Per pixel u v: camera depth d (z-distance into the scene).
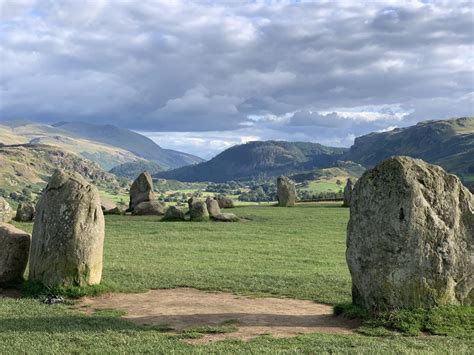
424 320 16.89
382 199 17.89
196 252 35.22
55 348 14.33
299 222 53.22
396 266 17.41
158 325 17.22
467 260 17.92
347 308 18.61
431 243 17.53
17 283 23.00
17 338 15.42
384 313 17.30
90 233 22.34
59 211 22.16
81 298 21.28
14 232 23.39
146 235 43.62
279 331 16.67
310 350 14.09
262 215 59.25
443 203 17.97
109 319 17.84
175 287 24.27
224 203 70.88
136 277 25.84
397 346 14.55
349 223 18.83
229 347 14.45
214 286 24.27
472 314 17.22
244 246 38.09
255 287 24.14
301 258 33.22
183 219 55.22
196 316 18.58
